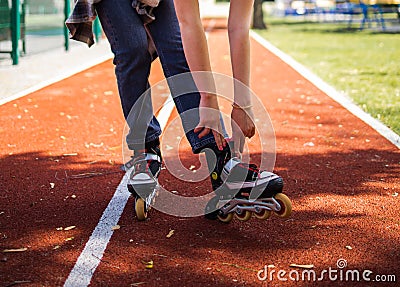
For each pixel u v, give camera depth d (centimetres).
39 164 788
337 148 898
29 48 2066
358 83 1518
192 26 526
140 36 576
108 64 1864
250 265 489
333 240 541
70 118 1077
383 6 3447
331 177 743
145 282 457
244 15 539
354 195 673
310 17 4769
